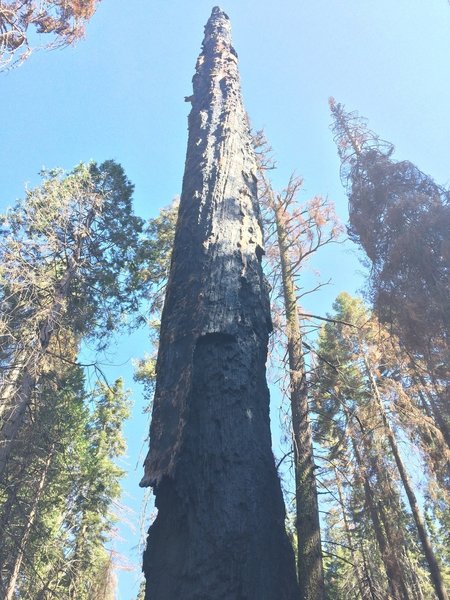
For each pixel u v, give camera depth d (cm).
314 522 884
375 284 938
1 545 948
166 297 555
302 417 1045
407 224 885
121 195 1575
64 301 1252
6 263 1205
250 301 528
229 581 339
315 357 1335
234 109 822
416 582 1323
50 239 1323
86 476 1794
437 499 1214
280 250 1409
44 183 1482
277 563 374
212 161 695
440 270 806
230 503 374
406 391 1340
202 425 418
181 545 380
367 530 1208
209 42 1046
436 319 790
